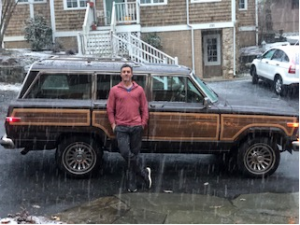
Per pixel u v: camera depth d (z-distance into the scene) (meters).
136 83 6.21
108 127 6.18
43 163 7.12
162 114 6.20
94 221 4.94
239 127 6.30
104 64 6.41
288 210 5.34
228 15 18.89
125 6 17.94
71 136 6.27
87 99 6.23
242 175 6.63
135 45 16.61
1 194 5.77
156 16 18.81
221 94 7.22
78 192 5.88
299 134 6.43
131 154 5.87
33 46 18.00
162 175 6.66
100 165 6.45
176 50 19.12
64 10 18.52
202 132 6.29
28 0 18.56
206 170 6.93
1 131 9.12
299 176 6.71
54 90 6.21
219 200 5.65
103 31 17.30
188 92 6.32
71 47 18.75
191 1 18.72
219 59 19.91
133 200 5.60
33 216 5.04
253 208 5.39
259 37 26.23
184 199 5.67
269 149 6.48
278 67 14.21
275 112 6.34
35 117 6.10
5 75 14.48
